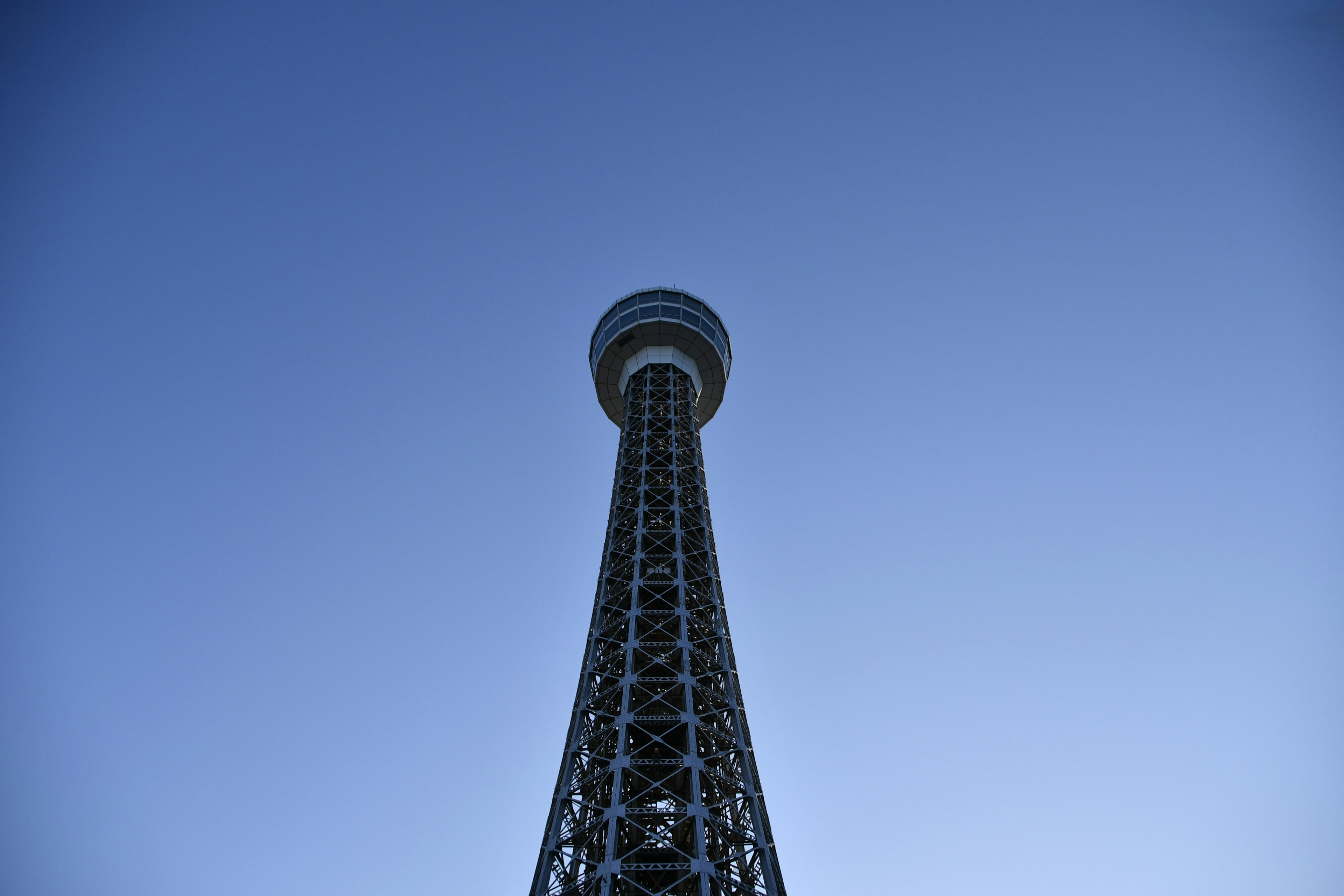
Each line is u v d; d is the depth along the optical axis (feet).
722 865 193.36
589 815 203.82
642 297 414.21
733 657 253.85
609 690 237.04
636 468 339.57
